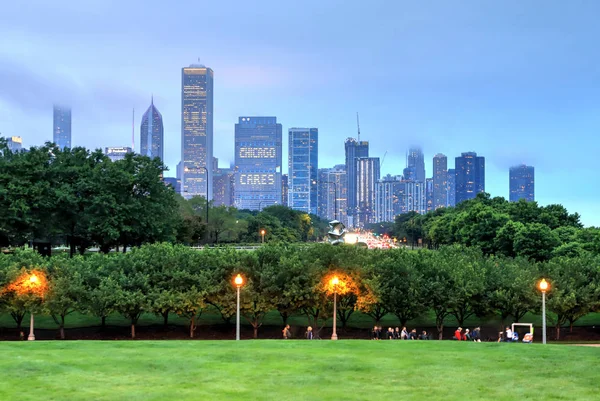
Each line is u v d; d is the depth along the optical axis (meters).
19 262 54.34
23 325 60.59
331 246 59.84
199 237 128.25
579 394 22.80
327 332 60.75
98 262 57.50
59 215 79.81
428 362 28.39
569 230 103.62
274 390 23.00
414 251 69.31
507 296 57.31
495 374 25.94
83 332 58.28
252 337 58.00
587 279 60.53
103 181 80.19
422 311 57.41
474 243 109.69
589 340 58.88
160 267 56.88
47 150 83.06
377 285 55.94
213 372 25.88
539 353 31.09
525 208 119.94
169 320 64.38
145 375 25.23
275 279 55.84
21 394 21.98
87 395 21.98
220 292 56.56
